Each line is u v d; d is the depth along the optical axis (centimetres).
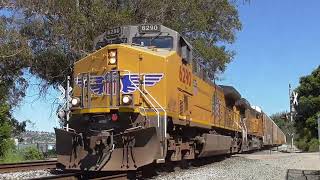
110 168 1248
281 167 2016
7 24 2494
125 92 1314
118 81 1313
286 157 2775
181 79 1512
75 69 1401
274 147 5775
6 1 2489
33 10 2506
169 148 1405
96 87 1334
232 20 3584
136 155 1238
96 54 1362
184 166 1744
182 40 1553
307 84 4778
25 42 2477
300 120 4841
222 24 3572
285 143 7769
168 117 1374
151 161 1223
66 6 2488
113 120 1280
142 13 2706
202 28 3088
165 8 2775
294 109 4925
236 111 2917
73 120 1342
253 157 2731
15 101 2772
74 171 1396
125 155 1247
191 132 1722
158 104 1313
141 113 1287
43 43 2602
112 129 1277
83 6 2561
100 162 1258
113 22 2497
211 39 3553
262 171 1720
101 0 2570
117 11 2591
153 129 1227
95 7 2516
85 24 2488
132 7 2672
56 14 2541
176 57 1451
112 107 1292
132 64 1338
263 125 4206
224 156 2542
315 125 4525
